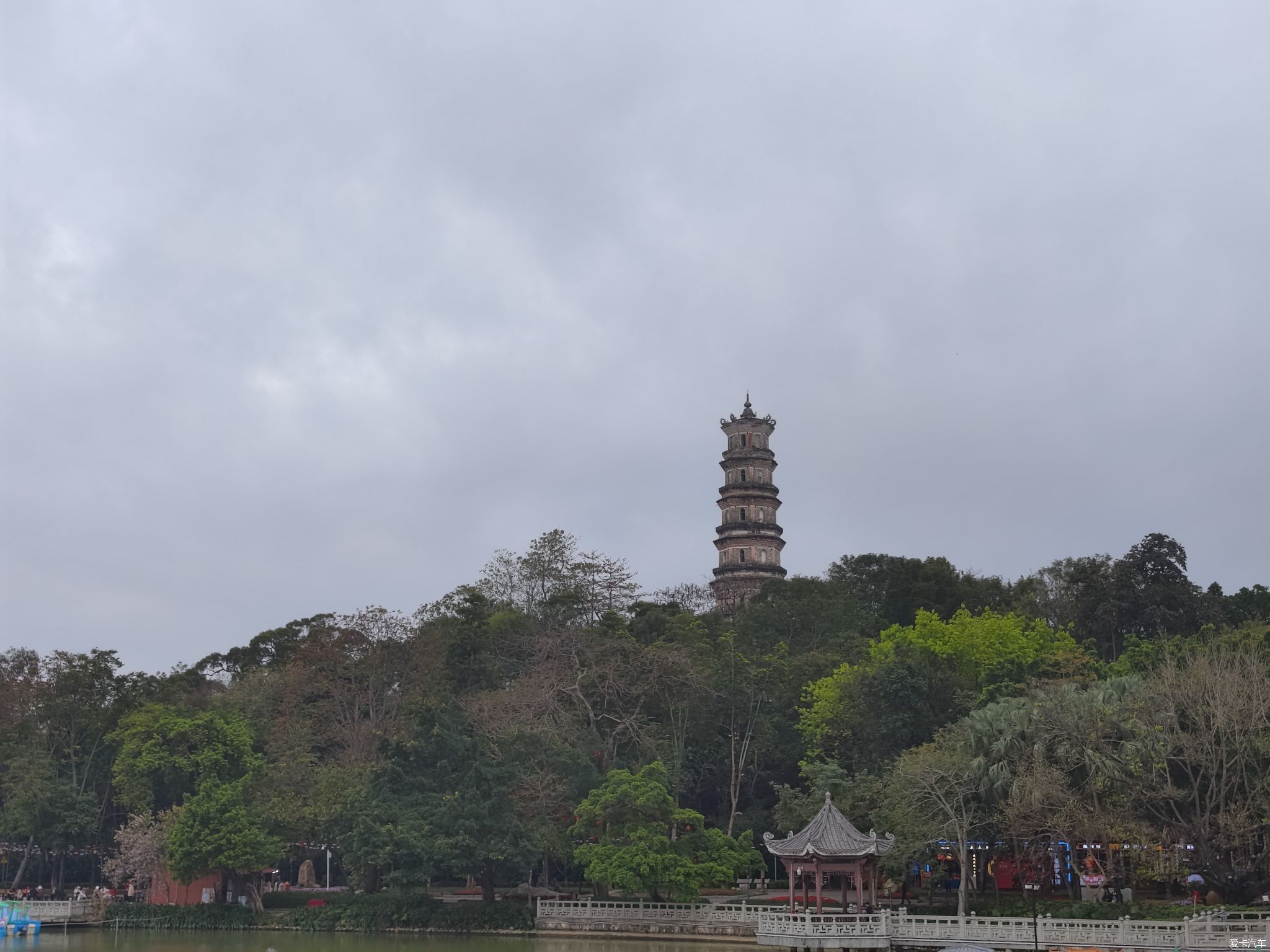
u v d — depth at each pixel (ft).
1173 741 232.73
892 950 229.86
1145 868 245.86
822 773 307.17
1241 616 427.74
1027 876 278.05
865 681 325.21
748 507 544.21
